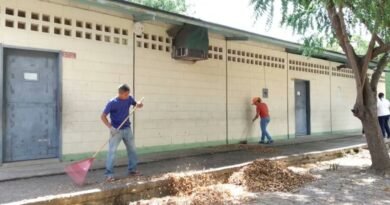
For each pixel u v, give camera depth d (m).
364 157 12.94
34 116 9.38
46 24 9.43
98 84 10.38
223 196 7.60
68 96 9.80
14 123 9.09
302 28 10.69
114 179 7.78
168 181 7.88
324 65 19.30
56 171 8.48
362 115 10.36
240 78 14.55
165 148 11.98
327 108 19.44
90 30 10.23
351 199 7.55
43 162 9.40
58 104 9.63
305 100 18.19
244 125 14.66
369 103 10.34
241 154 11.80
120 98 8.04
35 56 9.38
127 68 11.03
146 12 10.43
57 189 6.94
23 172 8.33
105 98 10.51
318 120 18.75
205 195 7.56
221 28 12.46
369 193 8.03
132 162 8.29
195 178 8.30
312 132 18.30
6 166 8.85
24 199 6.18
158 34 11.88
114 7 10.16
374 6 8.65
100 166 9.26
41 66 9.47
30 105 9.31
